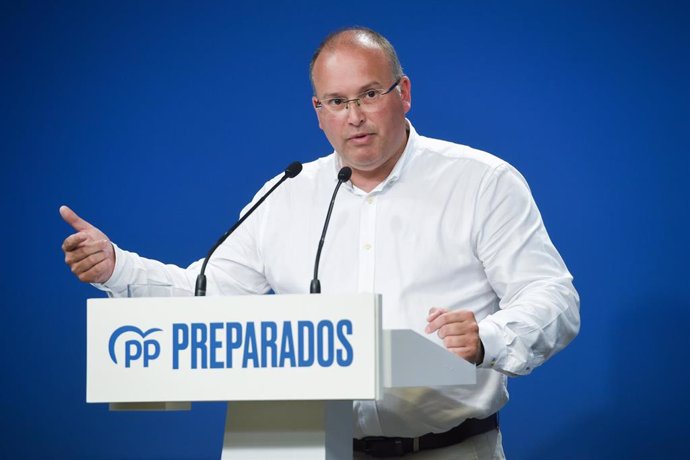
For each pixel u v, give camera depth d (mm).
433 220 6605
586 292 9211
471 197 6570
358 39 6375
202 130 10344
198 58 10406
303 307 4031
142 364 4207
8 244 10664
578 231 9250
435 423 6242
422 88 9734
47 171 10641
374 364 3936
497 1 9602
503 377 6438
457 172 6668
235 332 4105
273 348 4055
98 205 10500
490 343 5320
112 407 4641
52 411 10469
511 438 9305
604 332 9148
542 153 9391
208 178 10289
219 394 4098
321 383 3979
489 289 6609
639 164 9164
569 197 9297
